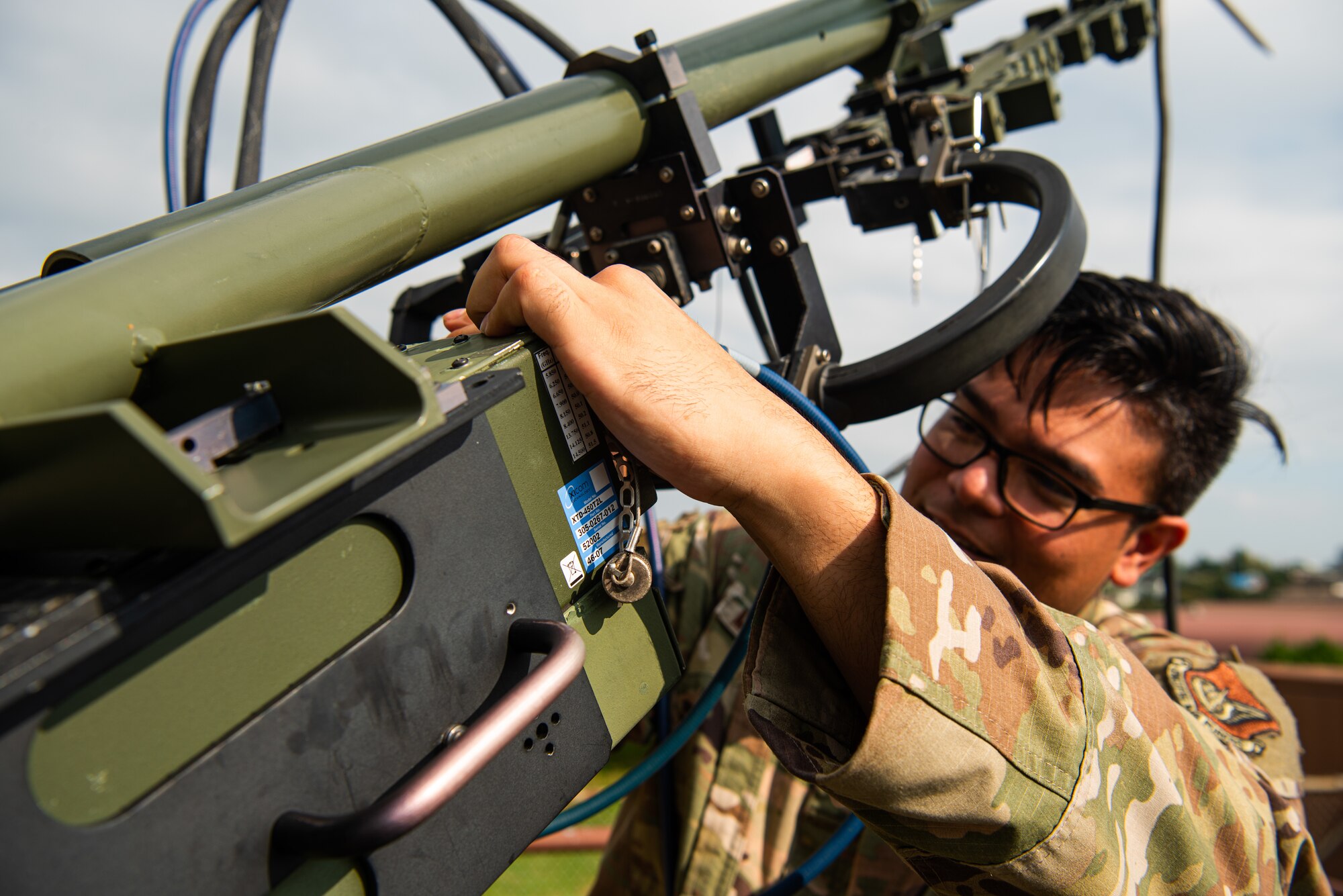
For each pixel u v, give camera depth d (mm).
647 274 1085
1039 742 741
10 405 540
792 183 1291
